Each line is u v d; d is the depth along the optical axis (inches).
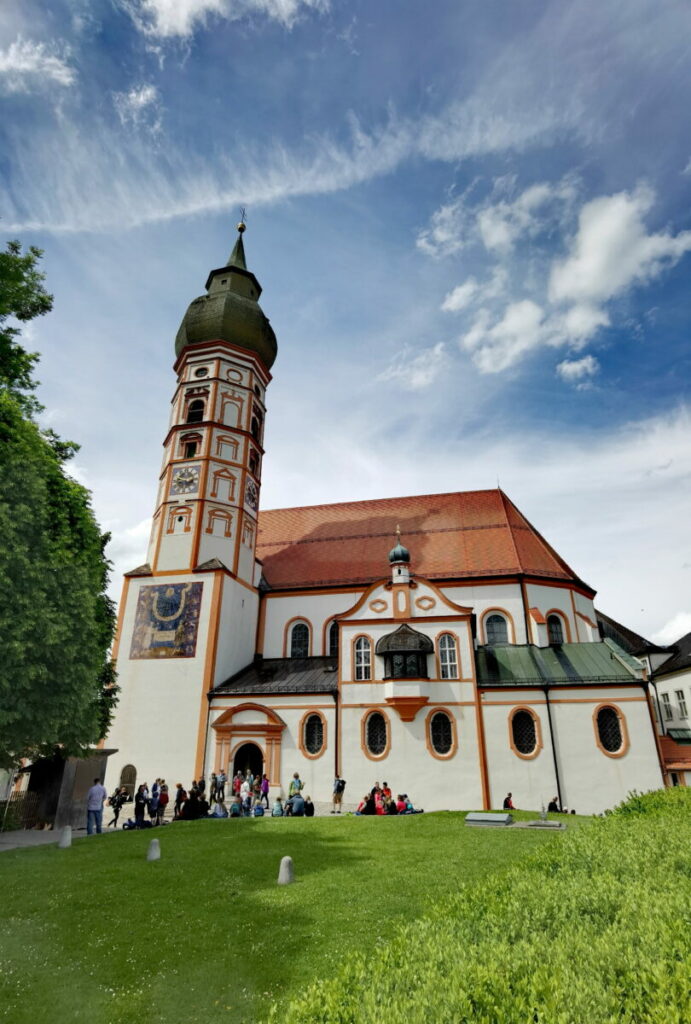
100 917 493.0
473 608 1653.5
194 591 1630.2
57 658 896.3
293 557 1974.7
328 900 519.2
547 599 1670.8
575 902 274.1
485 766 1302.9
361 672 1449.3
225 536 1724.9
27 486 975.6
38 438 1144.8
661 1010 169.5
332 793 1353.3
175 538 1705.2
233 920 478.3
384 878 584.4
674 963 192.2
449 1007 178.9
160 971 389.7
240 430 1839.3
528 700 1346.0
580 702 1326.3
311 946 418.3
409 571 1667.1
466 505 2015.3
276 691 1486.2
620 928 234.4
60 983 377.1
